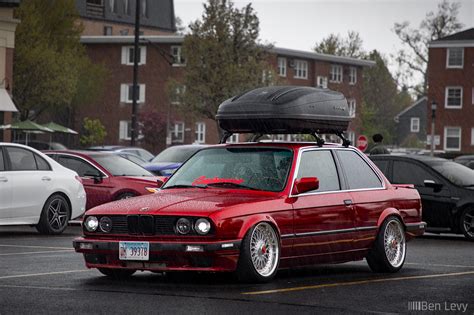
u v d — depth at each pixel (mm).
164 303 9539
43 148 50781
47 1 68062
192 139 72375
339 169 12398
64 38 68688
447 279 11977
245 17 60844
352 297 10203
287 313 9062
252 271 10914
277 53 80125
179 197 11281
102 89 73125
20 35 62625
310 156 12055
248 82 60062
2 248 15727
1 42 44500
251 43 60750
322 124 12406
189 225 10656
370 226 12547
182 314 8898
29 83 63031
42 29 66188
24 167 18484
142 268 10875
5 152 18234
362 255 12523
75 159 21875
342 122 12688
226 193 11555
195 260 10648
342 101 12727
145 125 75125
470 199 20234
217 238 10641
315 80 84688
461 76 80750
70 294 10125
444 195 20453
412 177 20812
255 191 11531
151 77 78125
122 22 99375
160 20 103625
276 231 11227
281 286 10977
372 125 99625
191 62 61062
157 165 28531
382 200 12828
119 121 79375
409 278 12062
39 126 51188
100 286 10812
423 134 118125
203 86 60531
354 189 12500
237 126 12383
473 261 14562
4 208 17938
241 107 12219
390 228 12914
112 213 11016
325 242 11867
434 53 81500
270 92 12188
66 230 20641
